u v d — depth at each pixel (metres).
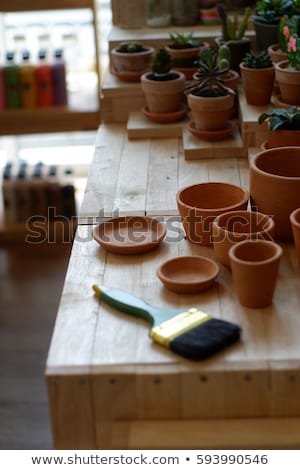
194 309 1.51
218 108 2.21
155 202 1.97
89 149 3.77
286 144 1.92
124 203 1.97
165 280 1.58
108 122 2.57
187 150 2.22
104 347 1.44
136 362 1.40
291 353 1.40
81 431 1.44
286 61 2.23
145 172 2.16
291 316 1.51
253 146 2.21
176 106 2.42
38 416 2.57
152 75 2.42
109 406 1.41
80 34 3.36
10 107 3.18
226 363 1.39
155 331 1.44
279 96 2.28
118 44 2.66
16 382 2.73
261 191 1.73
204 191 1.82
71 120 3.16
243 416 1.42
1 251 3.46
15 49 3.28
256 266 1.48
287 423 1.40
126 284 1.64
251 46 2.61
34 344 2.90
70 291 1.62
